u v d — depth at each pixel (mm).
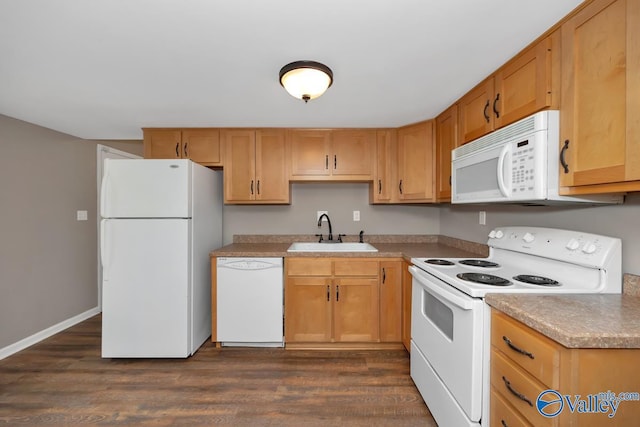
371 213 2957
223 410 1653
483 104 1678
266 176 2584
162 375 1988
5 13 1079
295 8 1066
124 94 1850
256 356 2248
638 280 1151
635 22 893
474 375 1198
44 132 2605
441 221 2906
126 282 2119
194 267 2242
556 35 1183
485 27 1188
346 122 2455
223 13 1093
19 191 2400
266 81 1675
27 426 1523
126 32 1211
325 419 1588
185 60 1443
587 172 1057
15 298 2359
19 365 2119
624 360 838
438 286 1436
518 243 1672
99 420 1571
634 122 898
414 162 2473
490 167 1521
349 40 1275
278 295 2316
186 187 2133
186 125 2504
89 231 3109
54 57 1409
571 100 1118
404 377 1978
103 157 3285
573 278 1334
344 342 2342
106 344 2125
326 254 2307
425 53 1387
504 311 1074
